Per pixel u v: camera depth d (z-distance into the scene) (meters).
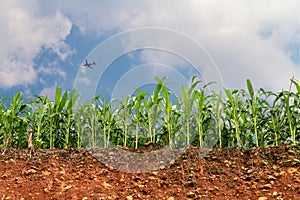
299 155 3.95
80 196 3.38
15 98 4.50
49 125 4.87
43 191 3.43
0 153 4.29
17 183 3.54
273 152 4.13
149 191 3.57
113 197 3.41
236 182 3.69
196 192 3.53
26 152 4.38
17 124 4.90
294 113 4.40
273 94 4.52
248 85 4.46
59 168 3.95
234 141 4.68
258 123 4.61
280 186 3.47
